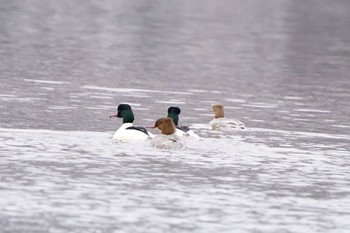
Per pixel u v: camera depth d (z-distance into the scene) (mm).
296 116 38594
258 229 21609
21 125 32812
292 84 50500
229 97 43844
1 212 21906
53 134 31203
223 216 22469
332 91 48125
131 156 27953
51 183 24531
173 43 72062
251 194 24516
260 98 44000
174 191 24391
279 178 26312
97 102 39719
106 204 22922
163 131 29969
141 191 24219
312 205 23750
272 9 121188
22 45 64062
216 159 28250
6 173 25312
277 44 76438
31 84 44469
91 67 53344
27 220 21453
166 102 41000
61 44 66312
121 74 50781
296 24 99500
